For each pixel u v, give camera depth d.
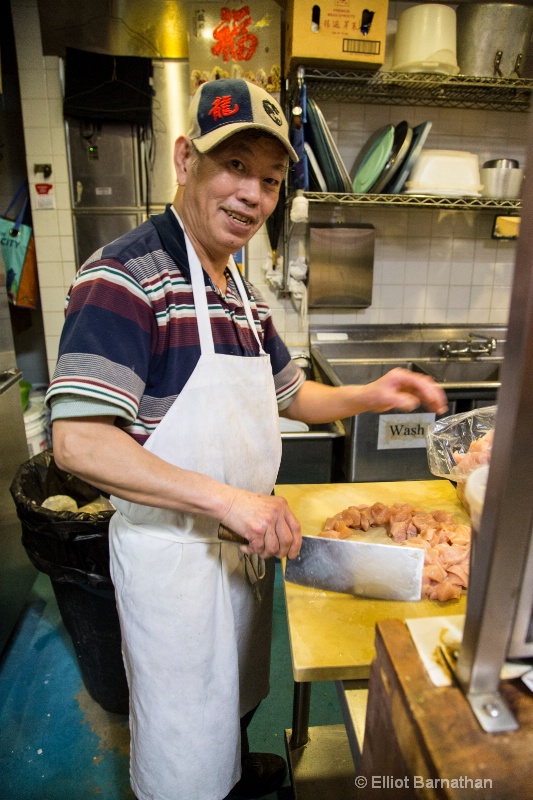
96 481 0.82
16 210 2.83
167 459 0.90
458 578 0.90
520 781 0.41
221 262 0.99
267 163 0.86
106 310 0.80
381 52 2.04
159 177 2.65
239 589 1.07
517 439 0.38
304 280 2.71
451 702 0.47
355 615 0.85
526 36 2.20
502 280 2.88
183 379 0.90
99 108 2.48
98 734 1.54
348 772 1.36
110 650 1.47
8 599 1.80
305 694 1.37
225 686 1.03
